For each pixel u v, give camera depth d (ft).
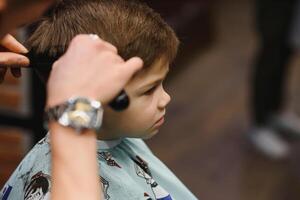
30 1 2.66
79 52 3.00
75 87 2.92
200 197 12.16
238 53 18.79
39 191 3.71
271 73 13.10
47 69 3.85
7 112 9.91
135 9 4.07
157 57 3.98
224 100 15.93
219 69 17.74
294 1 12.17
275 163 13.19
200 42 18.84
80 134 2.97
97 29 3.89
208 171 12.99
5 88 9.75
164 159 13.41
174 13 17.30
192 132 14.46
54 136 2.97
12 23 2.75
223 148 13.82
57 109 2.92
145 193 4.15
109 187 4.01
